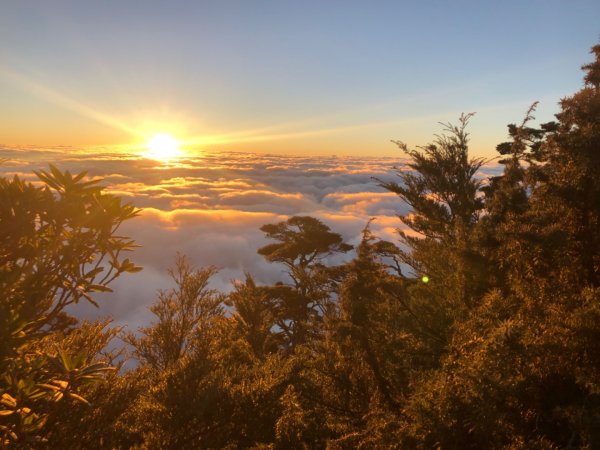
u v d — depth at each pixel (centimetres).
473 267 515
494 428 343
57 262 202
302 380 622
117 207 207
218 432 512
